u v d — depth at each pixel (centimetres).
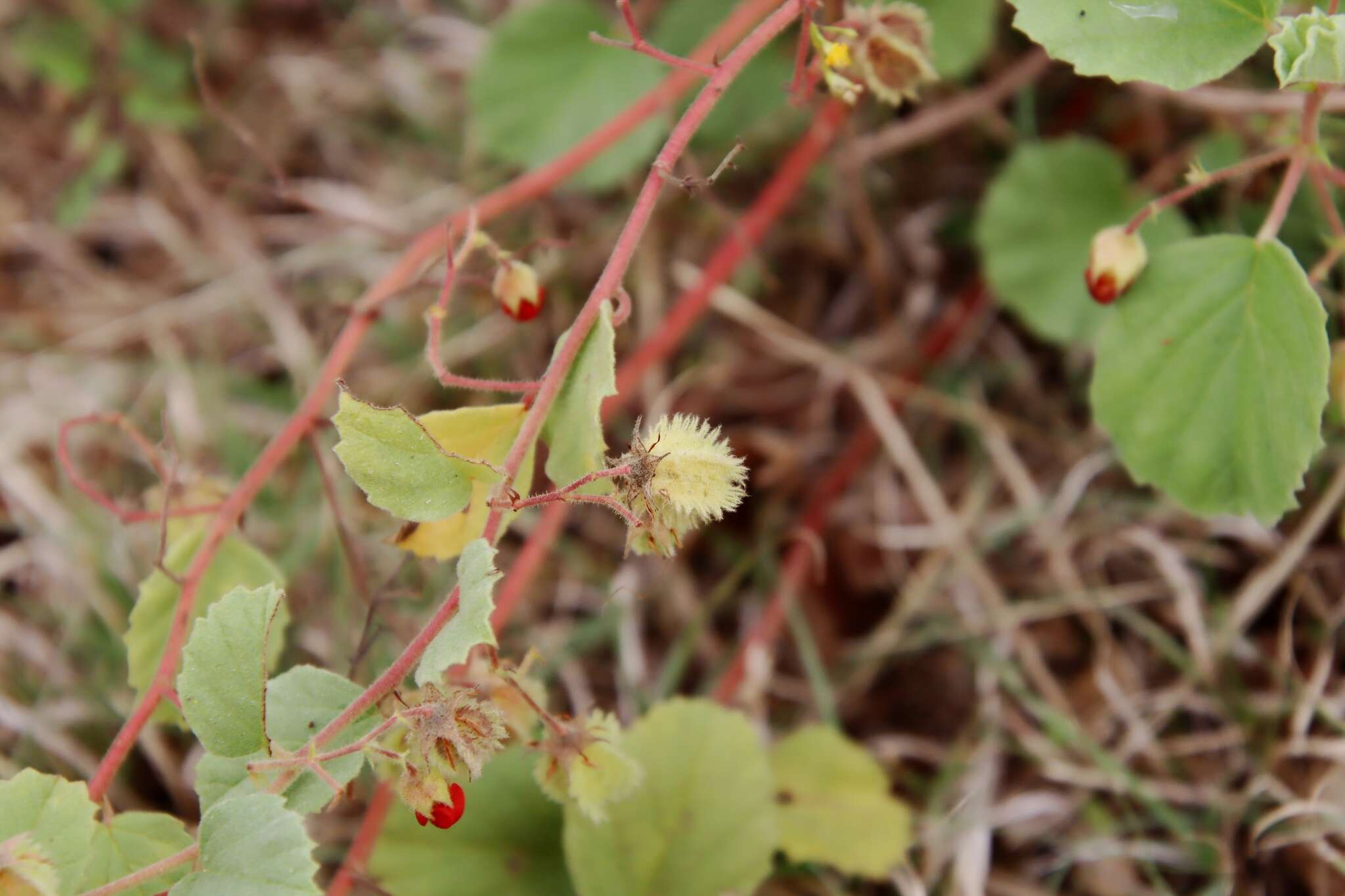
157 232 56
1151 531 51
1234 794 48
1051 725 49
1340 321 50
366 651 44
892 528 52
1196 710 50
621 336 53
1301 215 51
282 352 54
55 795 41
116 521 52
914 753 50
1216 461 44
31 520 52
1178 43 42
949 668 51
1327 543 50
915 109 54
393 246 55
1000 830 49
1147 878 48
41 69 56
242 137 48
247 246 56
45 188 56
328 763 40
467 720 40
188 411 54
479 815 46
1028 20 42
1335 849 47
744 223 50
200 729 40
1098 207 51
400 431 40
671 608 52
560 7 53
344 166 57
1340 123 47
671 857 46
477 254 50
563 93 53
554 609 52
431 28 57
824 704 49
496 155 54
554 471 42
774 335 53
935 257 55
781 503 53
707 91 42
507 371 54
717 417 54
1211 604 50
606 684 52
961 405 53
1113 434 44
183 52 57
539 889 46
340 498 51
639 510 40
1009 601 52
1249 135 51
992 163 55
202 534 45
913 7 44
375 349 54
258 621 40
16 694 50
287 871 39
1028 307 51
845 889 48
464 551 40
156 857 42
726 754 46
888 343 54
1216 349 43
